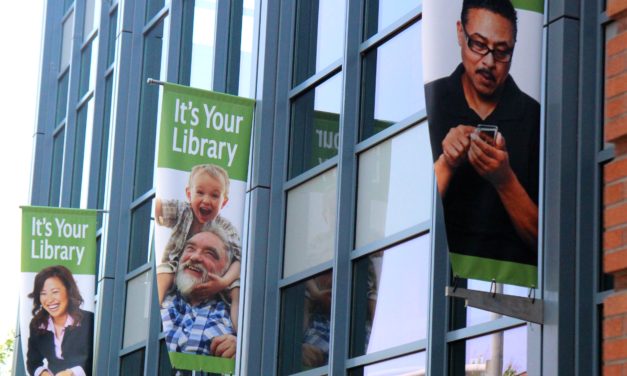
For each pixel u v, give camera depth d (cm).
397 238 1470
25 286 2184
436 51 987
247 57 2003
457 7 998
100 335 2448
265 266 1750
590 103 1098
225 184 1652
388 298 1484
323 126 1720
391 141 1541
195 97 1675
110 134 2592
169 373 2186
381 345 1480
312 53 1795
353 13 1659
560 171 1078
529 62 1002
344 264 1578
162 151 1628
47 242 2211
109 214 2495
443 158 980
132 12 2600
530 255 1004
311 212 1709
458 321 1311
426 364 1318
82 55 3083
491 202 991
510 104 995
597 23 1116
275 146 1792
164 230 1590
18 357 3198
